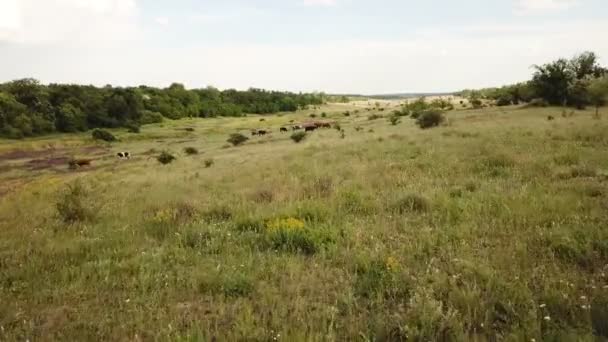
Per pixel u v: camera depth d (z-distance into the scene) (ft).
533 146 51.65
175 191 48.26
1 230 32.78
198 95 501.56
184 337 12.59
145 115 380.99
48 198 54.85
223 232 24.94
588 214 22.21
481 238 20.25
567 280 14.92
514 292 14.28
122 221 31.91
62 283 18.29
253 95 557.33
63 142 249.96
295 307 14.53
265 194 37.63
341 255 19.43
